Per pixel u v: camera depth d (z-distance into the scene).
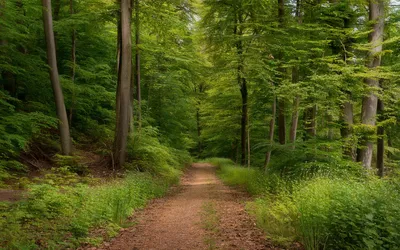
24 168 13.75
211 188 16.58
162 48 21.06
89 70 21.61
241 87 22.64
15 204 7.51
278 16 16.05
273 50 15.47
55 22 17.31
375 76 12.17
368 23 13.92
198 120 46.22
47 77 17.61
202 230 7.70
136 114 22.20
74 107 20.27
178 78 26.55
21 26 15.95
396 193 6.77
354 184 8.15
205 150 50.91
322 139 12.48
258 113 23.03
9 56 15.62
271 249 5.95
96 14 17.31
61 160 14.49
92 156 18.84
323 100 12.41
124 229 7.84
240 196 13.05
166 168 19.27
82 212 7.56
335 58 12.75
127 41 16.14
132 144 17.33
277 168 12.91
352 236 5.12
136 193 11.27
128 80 16.31
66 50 21.84
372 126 13.09
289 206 7.79
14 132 14.38
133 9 17.25
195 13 20.39
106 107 26.05
